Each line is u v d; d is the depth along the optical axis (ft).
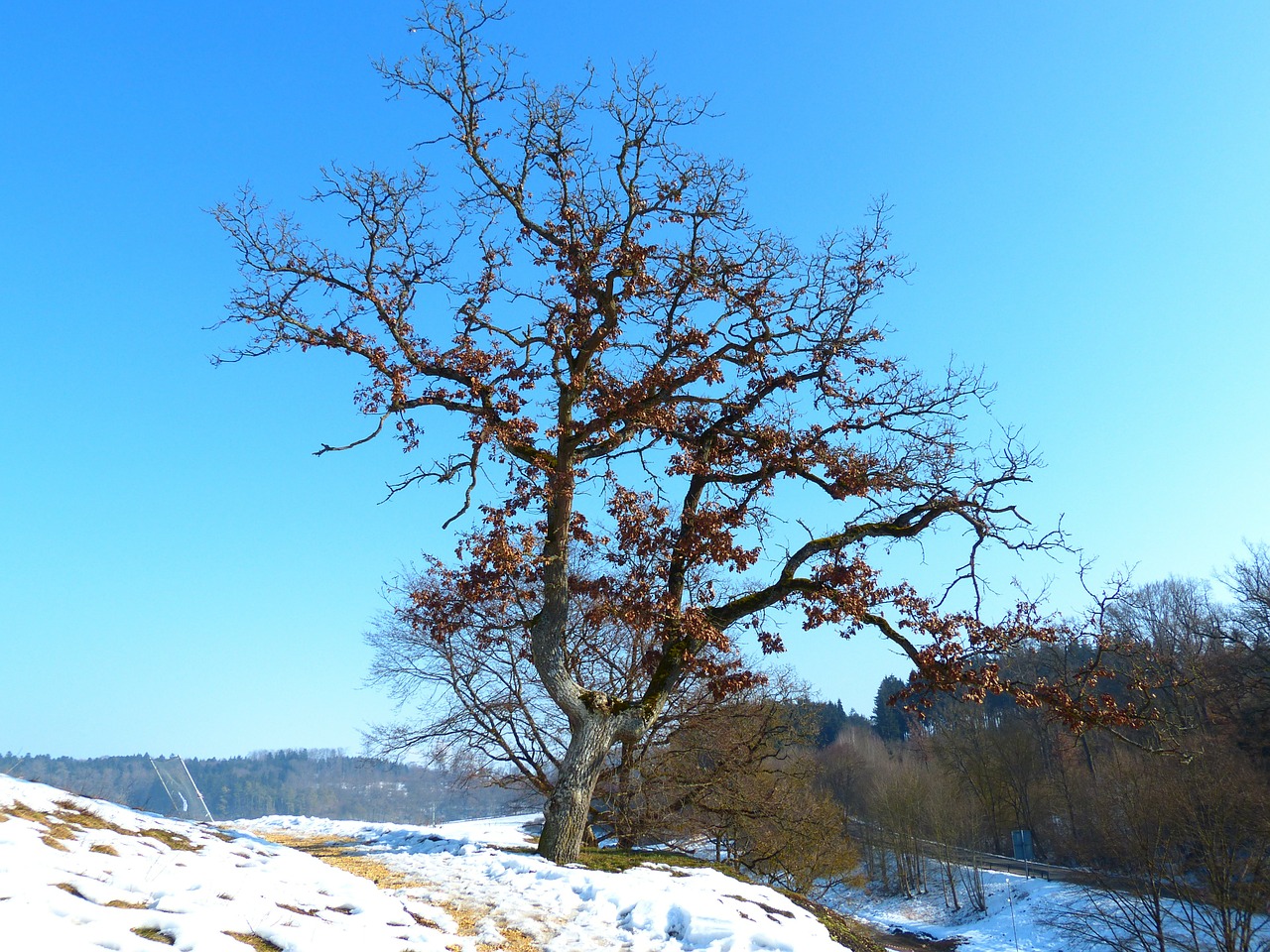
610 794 66.95
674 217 50.44
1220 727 118.21
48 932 15.83
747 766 72.49
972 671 45.01
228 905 21.93
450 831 67.67
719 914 31.53
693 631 45.65
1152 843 96.78
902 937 140.36
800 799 85.56
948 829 165.78
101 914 18.56
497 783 72.95
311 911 24.71
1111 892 100.78
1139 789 99.96
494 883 36.06
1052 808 176.86
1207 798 92.07
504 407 46.26
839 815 93.04
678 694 64.80
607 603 49.21
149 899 21.45
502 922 29.76
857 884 120.37
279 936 20.27
